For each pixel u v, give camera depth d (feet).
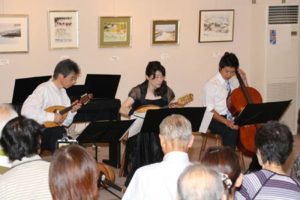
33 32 21.90
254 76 26.25
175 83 25.17
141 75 24.38
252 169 17.95
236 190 8.40
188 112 15.61
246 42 26.40
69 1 22.49
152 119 15.35
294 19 25.58
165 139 9.06
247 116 17.01
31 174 7.94
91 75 20.61
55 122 16.47
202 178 5.58
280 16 25.39
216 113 18.67
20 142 8.23
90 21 22.99
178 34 24.85
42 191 7.82
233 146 18.45
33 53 22.00
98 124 14.73
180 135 8.96
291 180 8.41
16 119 8.45
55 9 22.24
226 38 25.91
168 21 24.50
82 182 7.06
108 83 20.65
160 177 8.86
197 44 25.39
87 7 22.86
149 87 17.78
